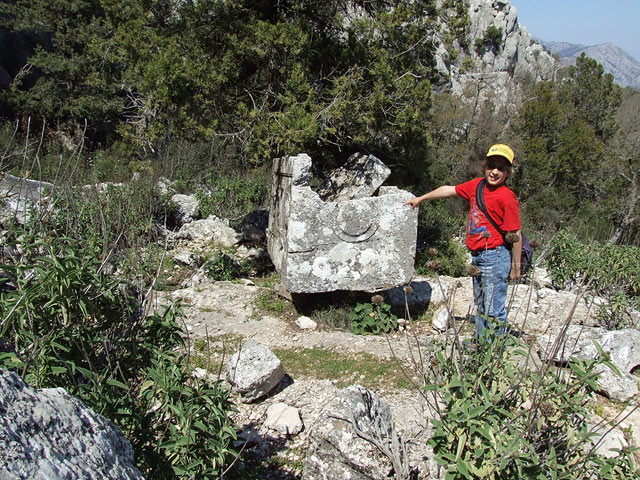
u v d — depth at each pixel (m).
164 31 8.94
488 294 4.02
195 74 8.22
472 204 4.12
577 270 7.34
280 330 5.71
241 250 9.62
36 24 22.20
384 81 8.75
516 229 3.88
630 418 3.80
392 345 5.19
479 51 46.00
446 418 2.54
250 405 4.16
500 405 2.59
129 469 1.90
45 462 1.54
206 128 8.44
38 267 2.21
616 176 21.48
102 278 2.55
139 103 21.39
